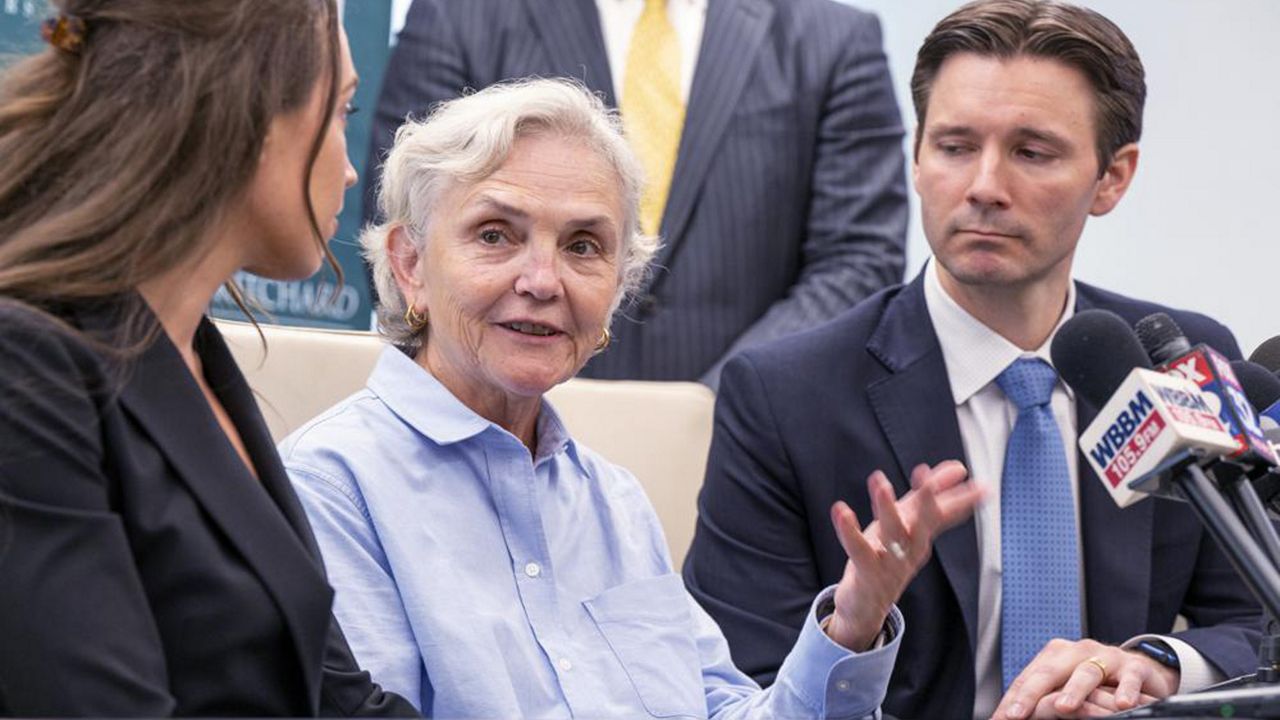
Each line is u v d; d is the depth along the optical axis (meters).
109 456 1.71
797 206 4.62
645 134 4.54
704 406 3.39
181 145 1.78
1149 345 2.05
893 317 3.29
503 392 2.56
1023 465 3.11
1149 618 3.16
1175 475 1.83
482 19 4.54
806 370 3.25
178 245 1.78
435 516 2.46
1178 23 4.88
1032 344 3.20
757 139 4.57
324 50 1.88
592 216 2.54
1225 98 4.87
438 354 2.60
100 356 1.71
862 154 4.64
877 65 4.70
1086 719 1.70
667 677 2.54
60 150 1.77
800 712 2.41
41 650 1.58
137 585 1.65
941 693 3.02
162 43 1.78
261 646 1.77
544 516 2.56
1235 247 4.86
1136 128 3.19
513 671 2.40
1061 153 3.07
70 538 1.62
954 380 3.19
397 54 4.55
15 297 1.71
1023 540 3.07
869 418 3.19
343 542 2.38
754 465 3.21
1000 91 3.07
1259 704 1.58
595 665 2.50
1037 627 3.04
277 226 1.89
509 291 2.51
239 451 1.97
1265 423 2.18
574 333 2.55
